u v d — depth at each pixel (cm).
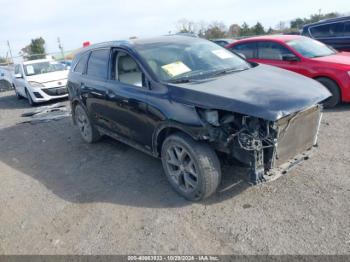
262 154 313
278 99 310
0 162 563
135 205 369
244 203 346
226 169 412
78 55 597
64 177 468
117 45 464
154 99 373
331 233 287
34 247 321
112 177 446
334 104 647
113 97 448
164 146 374
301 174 390
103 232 328
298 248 275
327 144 469
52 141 644
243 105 303
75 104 600
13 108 1082
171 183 383
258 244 285
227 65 445
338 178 372
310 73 662
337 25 963
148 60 409
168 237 309
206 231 311
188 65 421
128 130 444
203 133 319
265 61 745
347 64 633
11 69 1622
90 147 577
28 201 411
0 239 341
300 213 319
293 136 332
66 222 354
